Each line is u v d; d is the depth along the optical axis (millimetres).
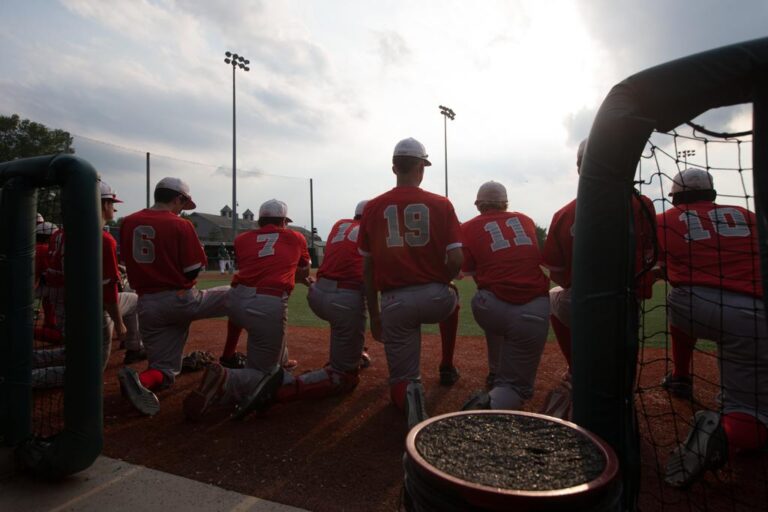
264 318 3723
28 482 2623
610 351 1854
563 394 3193
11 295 2744
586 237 1891
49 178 2619
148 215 3975
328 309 3922
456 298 3656
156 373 4043
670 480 2504
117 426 3420
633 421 1879
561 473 1312
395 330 3373
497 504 1187
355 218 4328
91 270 2594
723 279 2936
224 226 64250
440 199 3365
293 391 3645
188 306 4055
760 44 1622
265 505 2352
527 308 3291
